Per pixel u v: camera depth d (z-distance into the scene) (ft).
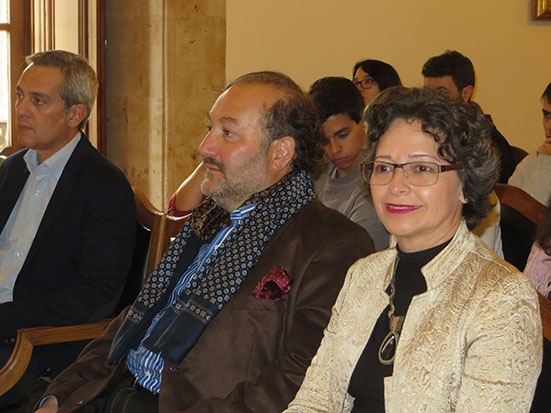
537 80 15.74
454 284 4.30
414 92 4.52
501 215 8.20
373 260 4.97
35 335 7.57
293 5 13.84
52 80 8.63
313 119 6.49
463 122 4.39
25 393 7.39
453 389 4.14
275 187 6.40
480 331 4.07
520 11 15.43
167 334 6.07
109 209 8.25
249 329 5.93
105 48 13.37
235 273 6.10
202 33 13.15
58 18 13.50
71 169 8.45
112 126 13.67
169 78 12.95
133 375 6.72
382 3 14.52
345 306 4.89
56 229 8.30
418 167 4.43
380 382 4.46
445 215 4.45
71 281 8.38
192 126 13.25
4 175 9.16
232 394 5.64
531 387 4.00
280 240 6.18
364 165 4.74
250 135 6.31
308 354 5.54
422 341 4.24
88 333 7.86
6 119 13.88
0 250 8.82
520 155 13.94
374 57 14.61
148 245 8.43
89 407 6.64
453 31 15.10
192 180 10.11
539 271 7.12
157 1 12.82
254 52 13.64
